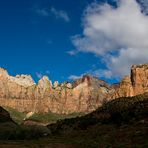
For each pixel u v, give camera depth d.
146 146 81.00
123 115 191.75
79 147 96.44
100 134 141.62
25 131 148.38
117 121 185.12
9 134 141.12
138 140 95.38
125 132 124.38
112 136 120.69
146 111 184.88
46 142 113.44
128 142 95.62
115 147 88.12
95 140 113.88
